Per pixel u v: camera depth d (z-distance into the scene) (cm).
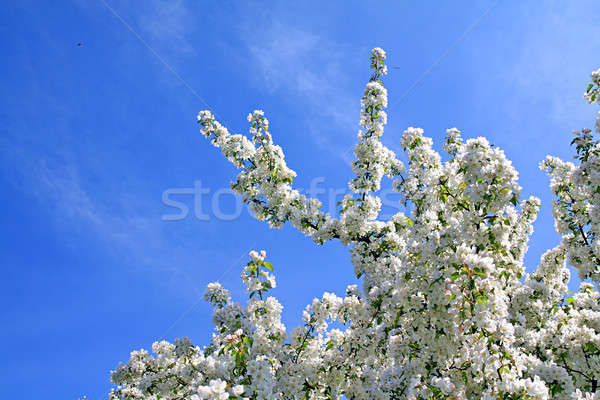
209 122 1136
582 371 758
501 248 678
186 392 901
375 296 784
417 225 868
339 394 774
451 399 579
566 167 1006
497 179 664
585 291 1025
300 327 765
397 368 788
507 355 565
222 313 745
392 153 1077
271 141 1102
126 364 1004
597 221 869
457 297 565
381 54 1084
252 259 724
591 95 876
